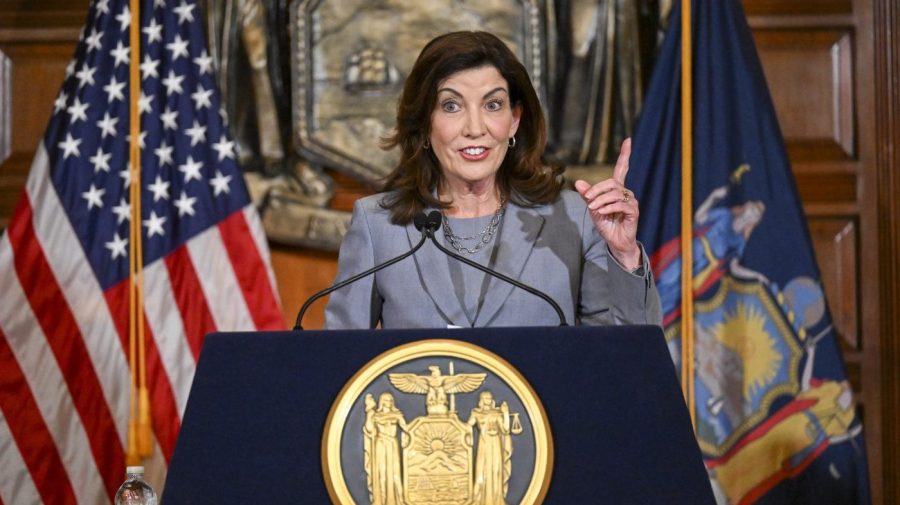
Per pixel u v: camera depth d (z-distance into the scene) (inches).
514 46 337.4
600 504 114.5
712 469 308.0
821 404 305.6
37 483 300.0
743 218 311.4
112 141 315.3
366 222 193.2
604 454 117.2
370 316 190.7
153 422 307.0
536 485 115.5
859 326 344.2
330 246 334.6
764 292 309.0
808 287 308.5
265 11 339.3
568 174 333.7
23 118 346.3
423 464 116.3
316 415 119.1
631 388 121.3
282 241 335.6
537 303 182.9
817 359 306.8
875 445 340.5
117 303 309.0
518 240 188.4
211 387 121.1
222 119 320.2
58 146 313.6
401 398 119.4
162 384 307.6
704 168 313.9
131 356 304.2
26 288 304.7
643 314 167.8
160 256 311.1
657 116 319.9
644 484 115.5
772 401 307.1
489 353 122.6
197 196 314.7
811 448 305.3
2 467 299.3
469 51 186.5
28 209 309.0
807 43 351.3
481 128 184.4
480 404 119.2
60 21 348.2
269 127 338.0
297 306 341.1
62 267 307.3
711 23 320.5
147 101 316.8
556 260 186.7
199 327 310.2
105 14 321.1
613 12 338.3
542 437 117.4
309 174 337.1
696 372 310.5
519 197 193.5
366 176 334.3
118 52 319.3
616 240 167.3
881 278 343.9
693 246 312.5
